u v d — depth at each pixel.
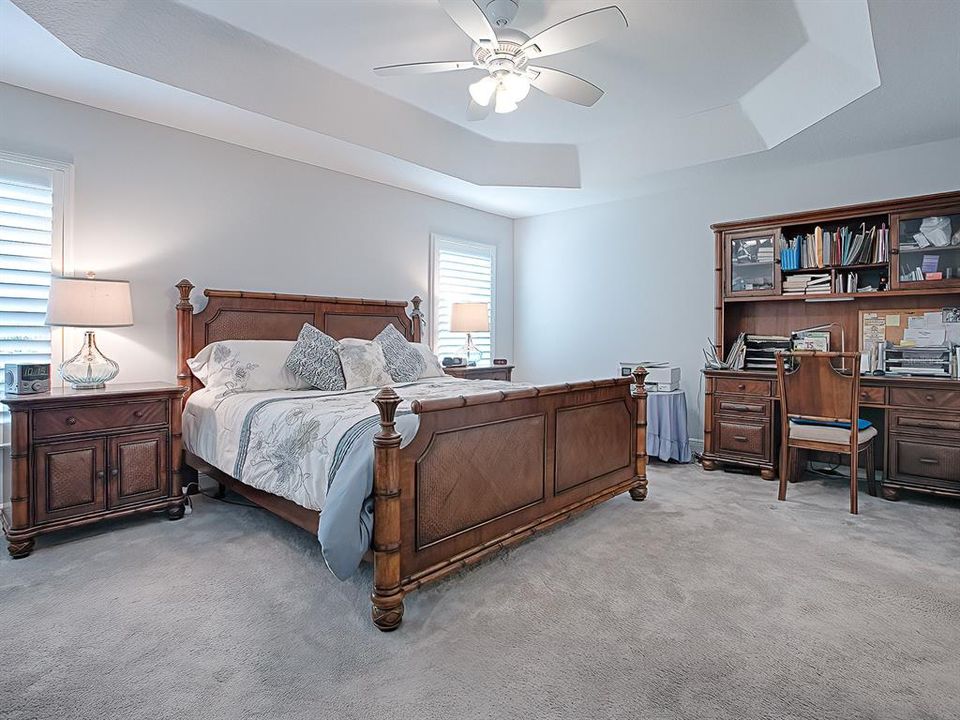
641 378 3.50
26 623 1.97
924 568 2.47
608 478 3.26
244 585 2.29
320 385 3.50
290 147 3.86
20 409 2.55
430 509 2.16
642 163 4.38
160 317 3.50
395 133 3.91
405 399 2.92
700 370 4.77
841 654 1.81
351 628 1.96
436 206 5.21
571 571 2.43
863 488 3.82
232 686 1.63
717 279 4.48
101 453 2.82
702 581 2.34
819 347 4.08
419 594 2.21
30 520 2.60
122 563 2.50
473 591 2.24
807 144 3.75
